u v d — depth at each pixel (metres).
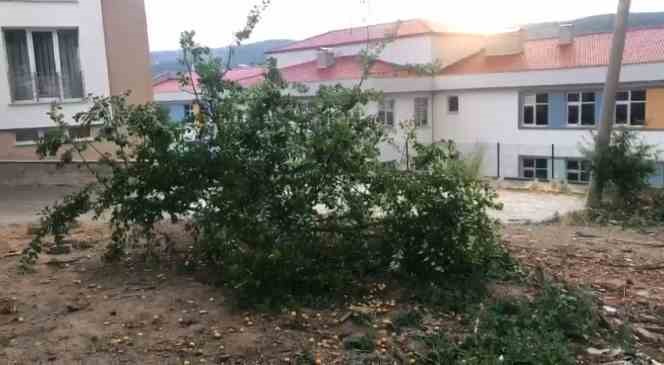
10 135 19.77
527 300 5.59
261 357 4.35
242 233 5.29
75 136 6.11
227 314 4.97
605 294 6.42
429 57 39.25
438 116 38.94
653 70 31.02
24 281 5.70
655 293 6.54
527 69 35.41
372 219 5.68
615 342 5.11
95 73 20.77
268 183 5.49
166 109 5.95
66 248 6.83
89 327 4.66
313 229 5.53
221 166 5.59
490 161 36.72
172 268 6.08
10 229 9.63
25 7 19.55
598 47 36.53
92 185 6.15
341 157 5.34
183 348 4.39
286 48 44.69
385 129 5.87
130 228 6.69
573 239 9.74
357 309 5.18
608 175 15.61
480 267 6.07
